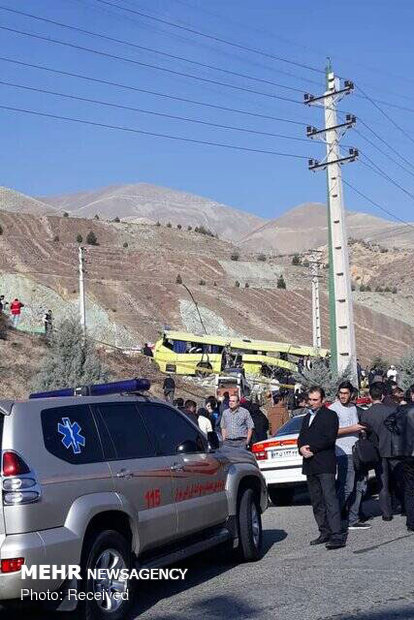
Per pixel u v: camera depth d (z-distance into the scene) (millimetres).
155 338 89125
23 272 103812
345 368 33625
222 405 20750
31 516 7266
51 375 27203
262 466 15992
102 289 101688
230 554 10789
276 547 11969
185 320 100062
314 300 60625
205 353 53969
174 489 9188
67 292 96250
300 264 164750
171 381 33750
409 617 7840
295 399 27531
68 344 27750
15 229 137875
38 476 7453
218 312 106188
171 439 9555
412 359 39750
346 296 34406
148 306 101188
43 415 7891
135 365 49875
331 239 35000
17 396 34438
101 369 28047
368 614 7977
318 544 11906
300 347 56531
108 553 8039
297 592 8961
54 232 142375
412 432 12508
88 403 8539
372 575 9602
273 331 106438
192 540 9625
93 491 7953
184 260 138500
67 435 8023
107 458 8367
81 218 153000
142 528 8500
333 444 11562
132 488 8477
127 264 128625
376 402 13703
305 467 11703
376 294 150125
